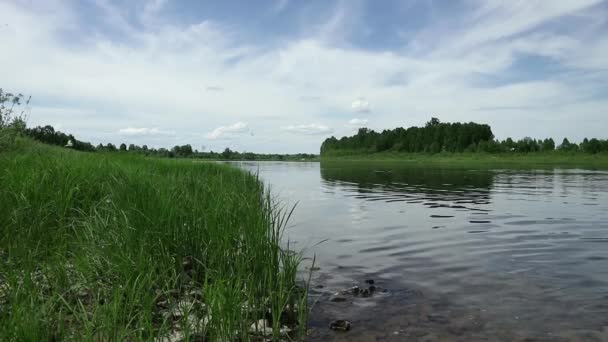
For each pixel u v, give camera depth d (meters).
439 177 30.80
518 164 65.75
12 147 12.09
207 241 5.88
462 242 8.39
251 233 5.66
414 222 10.80
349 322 4.61
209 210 6.33
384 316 4.78
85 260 4.98
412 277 6.20
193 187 8.64
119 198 6.52
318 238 8.95
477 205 14.03
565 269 6.47
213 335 3.87
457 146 127.69
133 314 4.11
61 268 4.64
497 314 4.78
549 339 4.13
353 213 12.56
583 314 4.74
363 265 6.85
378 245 8.25
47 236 5.79
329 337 4.26
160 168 13.07
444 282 5.94
